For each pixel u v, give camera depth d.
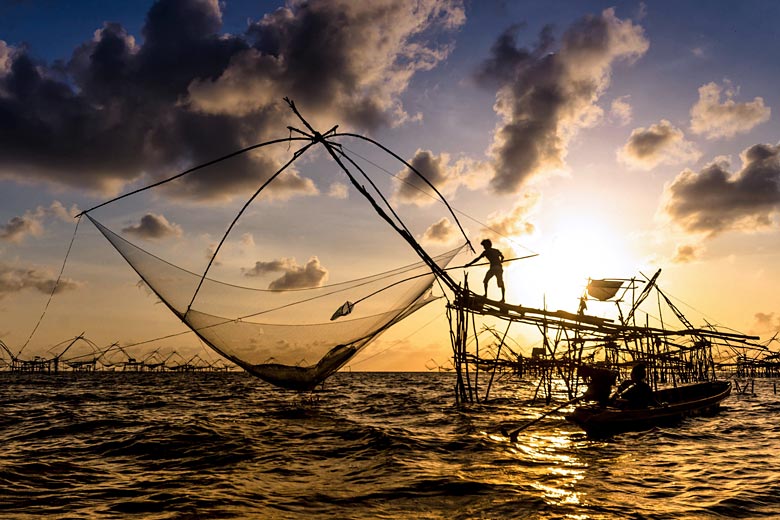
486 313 16.83
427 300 16.67
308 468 9.06
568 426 14.23
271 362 14.57
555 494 7.36
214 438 11.77
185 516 6.36
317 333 14.15
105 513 6.47
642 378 14.67
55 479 8.16
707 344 26.16
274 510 6.63
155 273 12.30
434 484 7.90
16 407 20.08
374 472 8.70
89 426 13.83
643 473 8.67
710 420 15.83
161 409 19.14
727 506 6.81
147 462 9.49
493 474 8.54
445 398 27.19
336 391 33.97
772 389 38.84
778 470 8.93
